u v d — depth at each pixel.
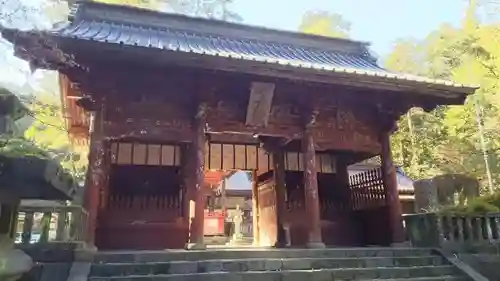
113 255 7.85
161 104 10.78
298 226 13.16
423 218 10.80
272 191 13.87
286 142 12.85
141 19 12.49
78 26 10.75
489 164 21.73
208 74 9.89
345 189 14.08
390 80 10.38
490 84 18.33
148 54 8.62
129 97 10.53
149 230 11.08
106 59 8.77
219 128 11.01
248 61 9.20
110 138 10.12
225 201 29.17
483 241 10.22
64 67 8.62
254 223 15.09
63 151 10.82
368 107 12.45
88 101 9.77
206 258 8.35
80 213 8.12
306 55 13.70
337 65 12.71
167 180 11.75
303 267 8.52
